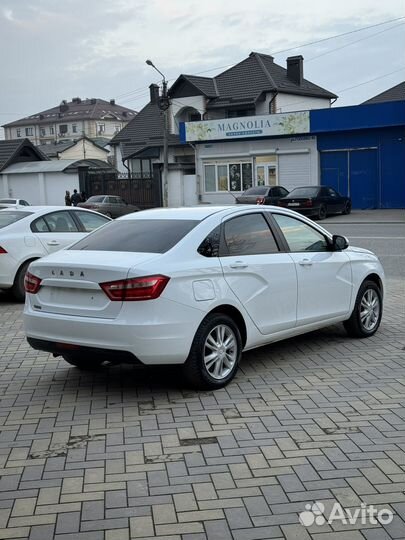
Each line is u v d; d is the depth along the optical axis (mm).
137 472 4055
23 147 49406
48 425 4898
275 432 4660
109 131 133875
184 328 5285
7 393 5707
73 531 3387
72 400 5484
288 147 34812
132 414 5102
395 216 27938
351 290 7172
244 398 5422
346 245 7098
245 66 48781
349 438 4516
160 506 3627
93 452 4379
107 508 3615
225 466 4113
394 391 5535
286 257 6367
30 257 10211
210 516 3510
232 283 5727
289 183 35125
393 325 8141
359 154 33062
